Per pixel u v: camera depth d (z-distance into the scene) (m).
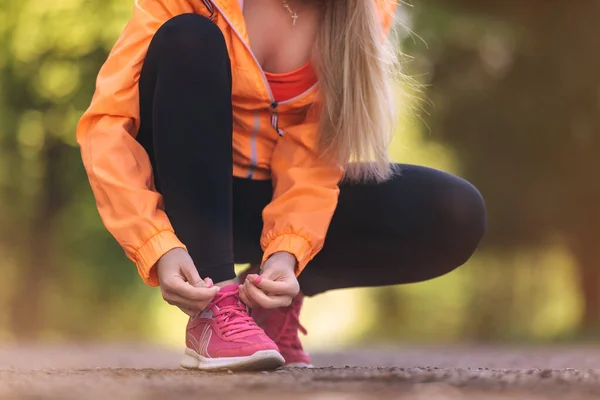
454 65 15.14
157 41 2.81
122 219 2.71
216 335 2.69
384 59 3.08
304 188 3.01
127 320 15.38
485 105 15.20
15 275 14.09
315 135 3.11
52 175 14.11
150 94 2.87
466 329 18.20
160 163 2.76
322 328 20.72
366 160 3.14
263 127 3.18
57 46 12.63
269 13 3.09
